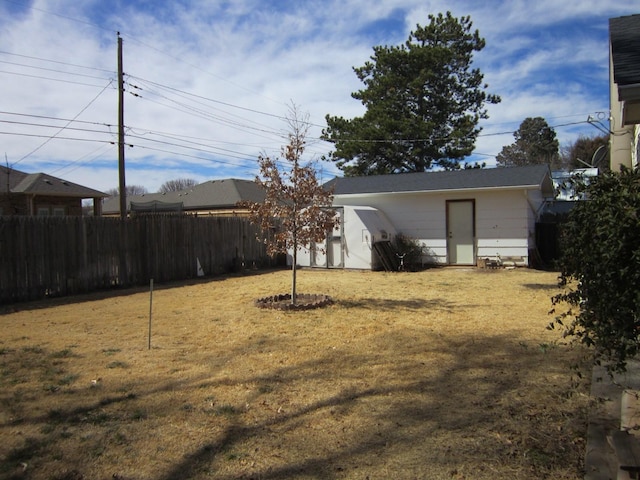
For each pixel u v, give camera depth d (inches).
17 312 349.7
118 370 209.3
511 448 137.0
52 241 413.7
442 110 1068.5
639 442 124.7
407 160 1059.9
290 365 215.3
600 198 124.0
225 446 139.9
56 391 184.2
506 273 559.5
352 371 206.2
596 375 194.1
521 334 265.7
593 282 126.1
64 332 282.5
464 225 639.8
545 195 755.4
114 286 464.8
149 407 168.4
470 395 177.5
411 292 425.7
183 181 2608.3
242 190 1206.3
